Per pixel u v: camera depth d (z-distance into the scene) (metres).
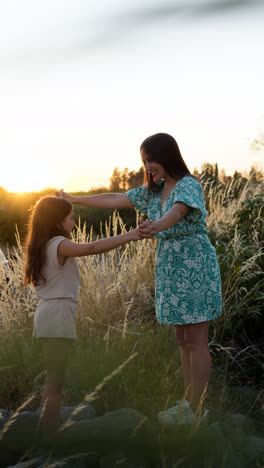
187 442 1.83
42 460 1.84
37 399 2.65
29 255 2.34
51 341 2.27
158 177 2.51
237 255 3.70
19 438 1.84
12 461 1.85
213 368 3.06
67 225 2.44
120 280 4.19
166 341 3.20
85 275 4.22
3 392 2.67
